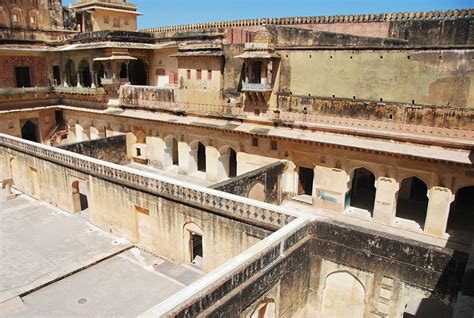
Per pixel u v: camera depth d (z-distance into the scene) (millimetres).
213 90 20781
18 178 20078
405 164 15086
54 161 16938
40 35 28047
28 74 27750
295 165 18125
